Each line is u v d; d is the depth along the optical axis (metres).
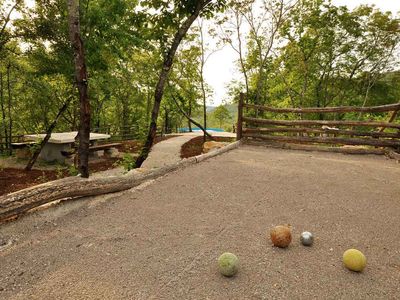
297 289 1.99
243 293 1.94
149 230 2.88
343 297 1.92
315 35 20.69
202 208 3.47
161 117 36.09
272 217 3.22
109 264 2.28
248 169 5.38
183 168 5.38
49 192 3.18
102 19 10.77
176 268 2.23
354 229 2.93
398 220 3.15
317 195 3.96
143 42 12.06
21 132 24.83
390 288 2.01
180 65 18.34
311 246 2.59
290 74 22.77
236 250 2.51
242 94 8.59
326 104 25.67
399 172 5.30
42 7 10.96
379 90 25.23
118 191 4.06
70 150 12.57
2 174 10.31
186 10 7.79
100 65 11.66
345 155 7.14
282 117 22.88
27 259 2.36
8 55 13.03
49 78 15.10
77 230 2.88
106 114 33.25
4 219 2.80
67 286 2.01
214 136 20.86
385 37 20.95
